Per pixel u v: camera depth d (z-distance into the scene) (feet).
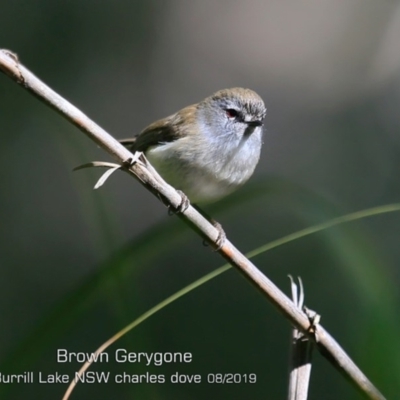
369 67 46.88
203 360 32.65
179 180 25.50
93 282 13.01
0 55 12.60
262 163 43.24
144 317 12.89
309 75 46.73
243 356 32.91
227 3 47.91
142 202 40.93
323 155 43.37
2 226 38.91
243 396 30.94
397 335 10.57
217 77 45.65
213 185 25.62
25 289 37.29
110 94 42.78
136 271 14.20
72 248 38.78
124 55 43.50
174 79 44.52
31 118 40.09
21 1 41.39
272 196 14.52
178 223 14.15
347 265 12.25
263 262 38.04
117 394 30.19
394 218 39.04
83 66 42.42
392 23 47.80
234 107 25.44
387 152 43.06
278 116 45.16
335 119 44.96
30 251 38.58
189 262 37.40
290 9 48.98
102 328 31.73
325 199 14.08
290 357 13.50
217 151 25.35
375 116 44.91
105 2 43.29
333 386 29.96
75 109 13.35
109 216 14.75
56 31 41.93
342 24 48.32
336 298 35.32
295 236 13.65
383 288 11.33
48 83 41.47
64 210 39.58
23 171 39.91
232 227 39.93
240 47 46.75
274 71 46.60
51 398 30.22
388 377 10.27
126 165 13.78
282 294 13.48
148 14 44.80
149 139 26.61
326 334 13.19
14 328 35.58
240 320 34.73
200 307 35.42
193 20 46.55
